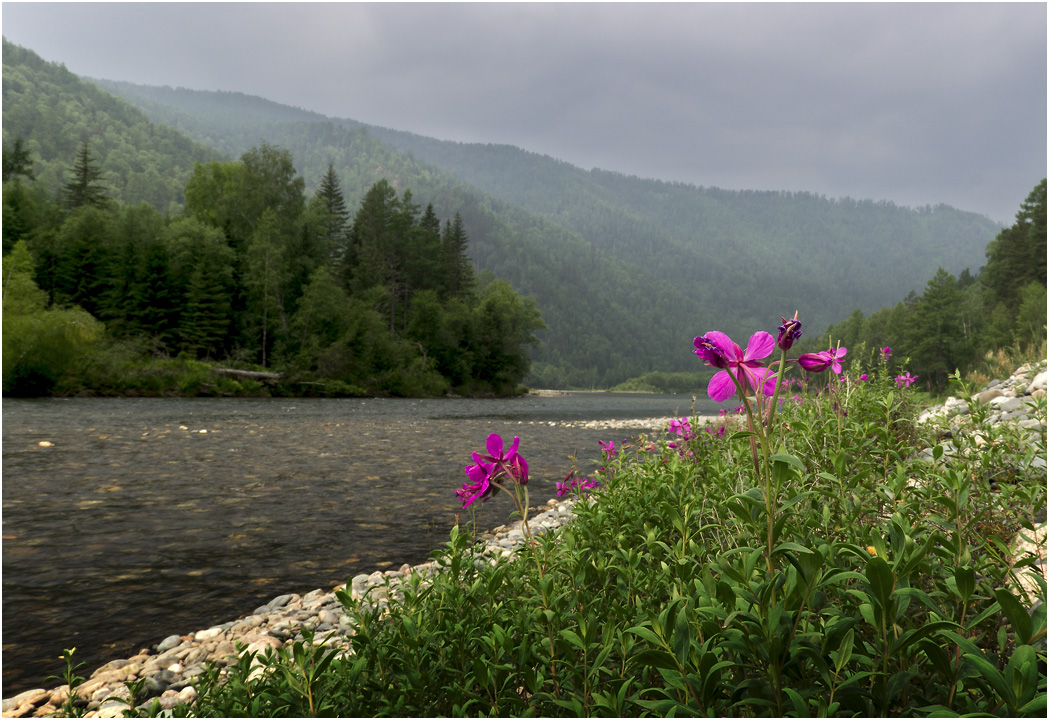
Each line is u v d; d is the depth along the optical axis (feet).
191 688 11.05
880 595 4.25
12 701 10.69
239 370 145.59
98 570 18.83
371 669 6.89
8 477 33.65
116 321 153.79
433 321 222.28
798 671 4.72
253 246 175.73
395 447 50.96
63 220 193.88
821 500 7.28
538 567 7.78
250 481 33.83
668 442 14.24
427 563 19.17
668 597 7.20
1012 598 3.95
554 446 52.90
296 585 17.51
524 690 6.70
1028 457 7.65
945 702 4.52
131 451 44.62
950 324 190.19
